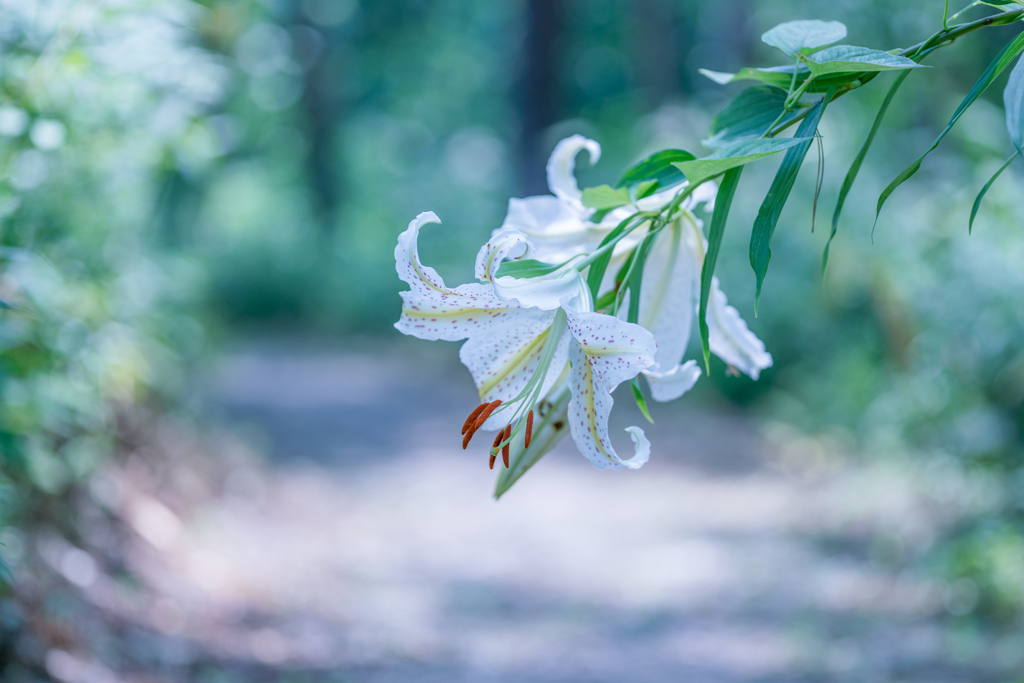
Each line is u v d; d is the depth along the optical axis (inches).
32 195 131.5
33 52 112.7
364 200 713.0
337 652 170.2
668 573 216.4
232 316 629.9
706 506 268.4
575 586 209.9
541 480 294.5
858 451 279.1
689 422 360.8
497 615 192.5
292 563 213.9
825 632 177.9
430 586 209.2
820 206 260.1
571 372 41.5
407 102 878.4
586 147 53.8
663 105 537.0
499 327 44.1
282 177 730.8
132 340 183.5
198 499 225.0
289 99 649.0
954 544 192.7
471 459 319.6
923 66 40.1
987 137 188.1
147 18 124.7
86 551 165.8
